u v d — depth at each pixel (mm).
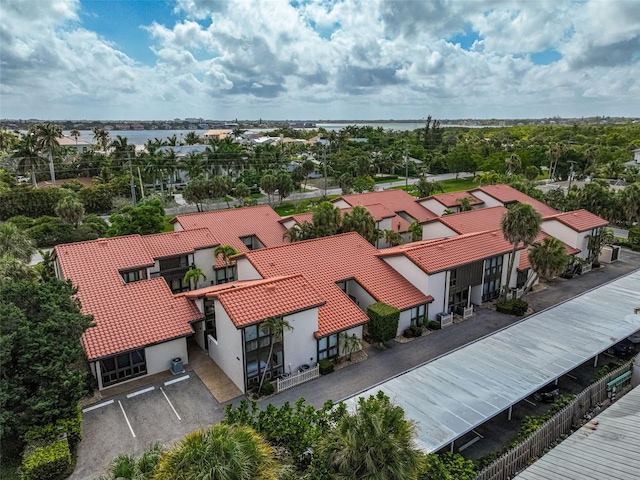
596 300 34188
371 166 111688
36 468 19188
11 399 19938
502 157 118188
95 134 135500
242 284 32031
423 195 82438
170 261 38562
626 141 159750
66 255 34031
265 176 85375
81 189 80312
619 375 25984
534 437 20078
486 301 39344
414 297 34000
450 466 18125
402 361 29703
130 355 27328
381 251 39375
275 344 26859
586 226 47250
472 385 23172
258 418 18562
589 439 18266
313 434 17000
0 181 78938
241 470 12727
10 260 32375
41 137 86938
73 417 21766
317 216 46875
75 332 22406
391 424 14938
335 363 29453
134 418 24094
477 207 64688
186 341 29938
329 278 34594
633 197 57969
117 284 31516
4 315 20391
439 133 170625
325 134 189625
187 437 13766
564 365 25047
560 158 113938
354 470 14477
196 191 76625
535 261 37250
